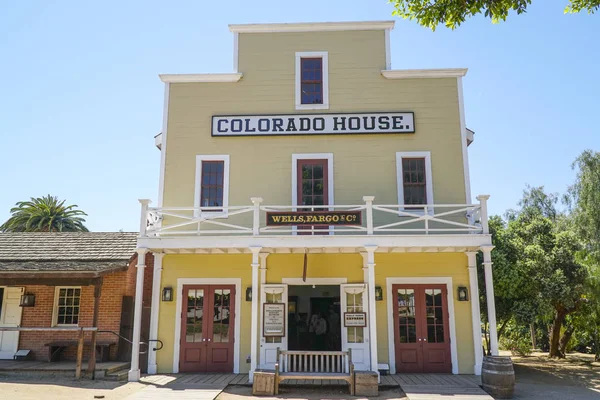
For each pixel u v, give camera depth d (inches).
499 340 764.6
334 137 508.7
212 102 520.1
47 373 433.4
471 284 476.7
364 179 498.6
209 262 491.8
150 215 469.7
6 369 438.0
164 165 508.4
